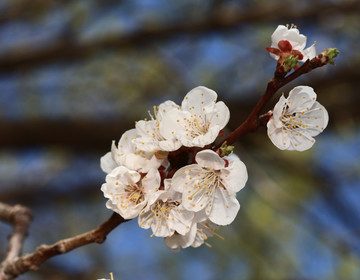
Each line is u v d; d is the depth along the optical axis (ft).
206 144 1.65
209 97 1.69
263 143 3.48
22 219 2.09
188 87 3.60
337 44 3.41
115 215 1.74
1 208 2.09
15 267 1.83
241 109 3.46
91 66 3.69
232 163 1.69
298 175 3.46
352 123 3.48
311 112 1.72
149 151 1.69
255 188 3.16
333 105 3.51
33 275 3.20
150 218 1.69
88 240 1.77
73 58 3.66
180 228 1.69
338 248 3.14
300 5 3.42
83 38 3.59
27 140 3.50
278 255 3.14
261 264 3.11
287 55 1.68
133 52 3.65
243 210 3.22
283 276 3.08
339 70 3.41
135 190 1.69
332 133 3.61
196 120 1.69
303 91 1.71
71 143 3.56
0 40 3.76
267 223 3.18
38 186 3.99
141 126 1.70
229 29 3.55
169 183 1.68
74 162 4.00
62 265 3.31
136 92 3.65
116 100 3.68
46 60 3.61
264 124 1.69
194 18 3.50
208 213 1.69
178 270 3.33
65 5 3.54
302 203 3.44
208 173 1.69
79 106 3.70
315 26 3.48
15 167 4.12
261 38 3.60
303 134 1.71
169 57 3.70
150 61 3.65
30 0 3.58
